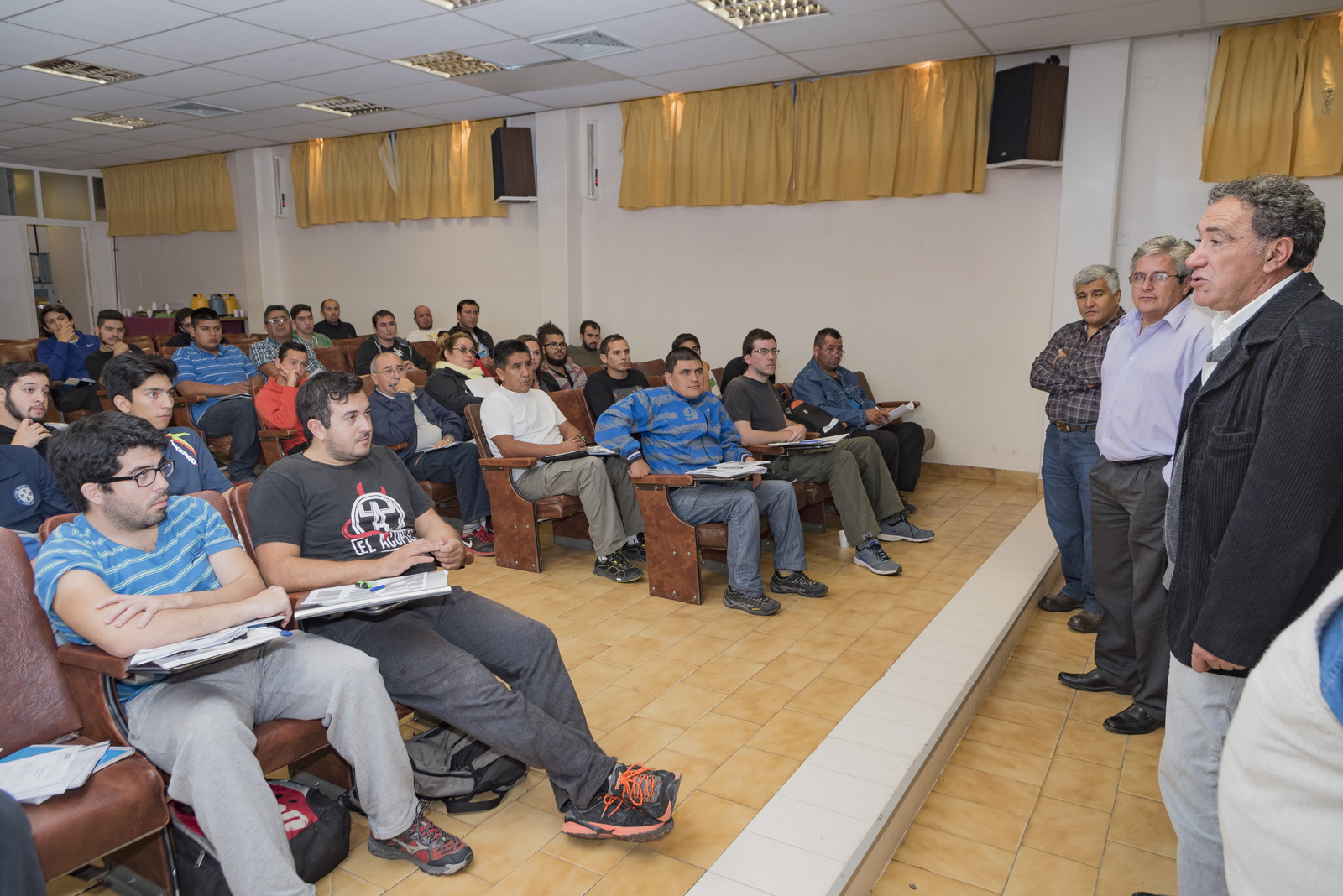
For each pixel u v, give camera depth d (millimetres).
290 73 5418
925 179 5371
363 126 7184
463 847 1742
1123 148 4805
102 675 1562
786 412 4641
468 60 5395
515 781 2002
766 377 4035
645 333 6699
